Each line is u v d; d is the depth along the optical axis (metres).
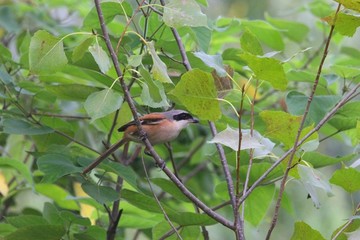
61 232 8.94
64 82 10.92
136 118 7.53
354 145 10.91
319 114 10.01
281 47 12.69
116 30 11.88
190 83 7.19
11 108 11.23
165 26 9.89
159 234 9.52
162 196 12.79
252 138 7.12
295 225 7.88
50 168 8.89
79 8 14.54
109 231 9.73
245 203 10.26
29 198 15.34
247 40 7.54
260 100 12.89
